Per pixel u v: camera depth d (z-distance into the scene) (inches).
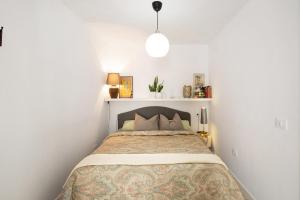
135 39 150.3
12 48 57.6
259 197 81.4
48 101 76.9
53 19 81.0
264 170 77.4
